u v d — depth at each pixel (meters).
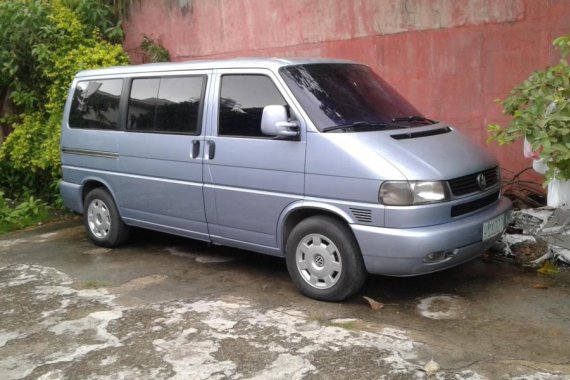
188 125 5.76
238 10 9.13
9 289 5.68
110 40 10.37
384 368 3.86
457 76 7.24
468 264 5.75
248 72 5.38
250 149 5.21
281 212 5.06
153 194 6.14
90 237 7.08
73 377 3.93
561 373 3.73
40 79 9.83
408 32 7.50
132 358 4.14
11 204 9.58
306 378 3.78
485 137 7.17
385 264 4.54
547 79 5.23
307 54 8.52
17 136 9.67
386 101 5.59
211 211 5.61
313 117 4.91
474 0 6.98
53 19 9.59
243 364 3.99
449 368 3.83
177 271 5.98
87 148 6.84
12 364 4.15
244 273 5.84
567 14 6.45
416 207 4.42
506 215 5.17
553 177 4.98
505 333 4.30
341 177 4.66
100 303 5.18
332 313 4.75
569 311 4.64
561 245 5.58
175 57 10.09
